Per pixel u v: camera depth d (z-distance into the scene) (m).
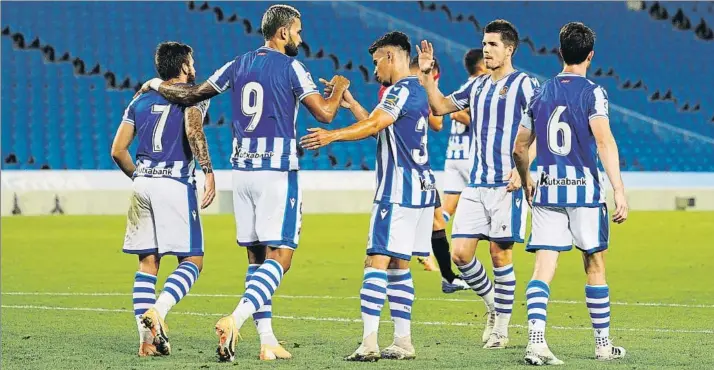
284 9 19.41
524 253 43.47
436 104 22.34
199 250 20.09
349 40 91.88
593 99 18.42
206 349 20.05
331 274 35.94
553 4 99.12
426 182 19.06
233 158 19.30
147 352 19.14
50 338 21.44
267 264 18.75
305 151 77.06
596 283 18.97
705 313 26.03
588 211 18.62
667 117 88.69
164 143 19.88
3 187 64.19
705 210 68.44
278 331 22.80
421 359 18.83
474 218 21.59
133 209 20.16
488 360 18.77
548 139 18.75
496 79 21.73
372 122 18.30
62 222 58.50
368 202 66.50
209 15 93.19
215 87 19.34
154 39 89.62
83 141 78.31
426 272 36.56
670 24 98.88
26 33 87.44
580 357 19.11
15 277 34.66
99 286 32.12
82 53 86.62
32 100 81.56
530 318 18.39
